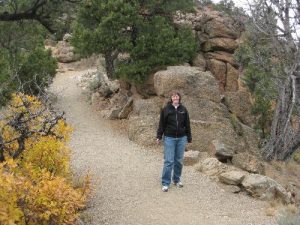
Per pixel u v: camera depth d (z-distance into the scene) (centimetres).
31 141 841
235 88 2122
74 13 1938
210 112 1452
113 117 1662
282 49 1502
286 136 1445
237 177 1030
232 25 2195
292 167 1405
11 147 827
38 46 2128
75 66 3100
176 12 2039
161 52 1705
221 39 2153
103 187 966
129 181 1016
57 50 3203
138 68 1667
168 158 964
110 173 1059
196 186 1016
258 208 934
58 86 2395
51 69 2058
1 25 1953
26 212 621
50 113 916
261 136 1706
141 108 1542
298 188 1199
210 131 1341
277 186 1023
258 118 1764
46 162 830
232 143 1347
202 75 1520
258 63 1638
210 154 1260
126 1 1798
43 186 649
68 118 1673
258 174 1089
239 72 2133
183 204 912
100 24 1672
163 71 1547
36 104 912
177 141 974
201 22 2186
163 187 966
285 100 1463
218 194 985
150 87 1695
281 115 1466
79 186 904
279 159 1454
